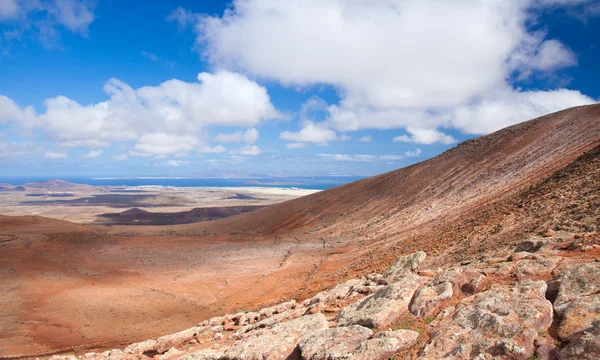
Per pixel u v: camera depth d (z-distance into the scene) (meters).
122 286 35.03
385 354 7.98
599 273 8.38
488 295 8.97
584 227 13.60
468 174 50.88
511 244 15.69
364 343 8.39
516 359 6.64
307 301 16.61
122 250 51.25
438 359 7.13
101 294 32.16
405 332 8.57
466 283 10.40
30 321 25.92
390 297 10.73
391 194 61.47
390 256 27.05
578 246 11.27
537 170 34.91
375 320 9.59
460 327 8.00
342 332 9.28
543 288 8.60
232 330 16.09
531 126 57.53
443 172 58.66
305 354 8.78
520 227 18.33
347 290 16.12
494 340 7.11
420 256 16.33
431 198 49.09
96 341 22.05
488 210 27.72
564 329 7.02
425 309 9.62
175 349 13.74
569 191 20.31
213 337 15.01
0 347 21.33
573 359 6.13
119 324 25.08
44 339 22.66
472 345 7.19
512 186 33.72
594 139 34.81
